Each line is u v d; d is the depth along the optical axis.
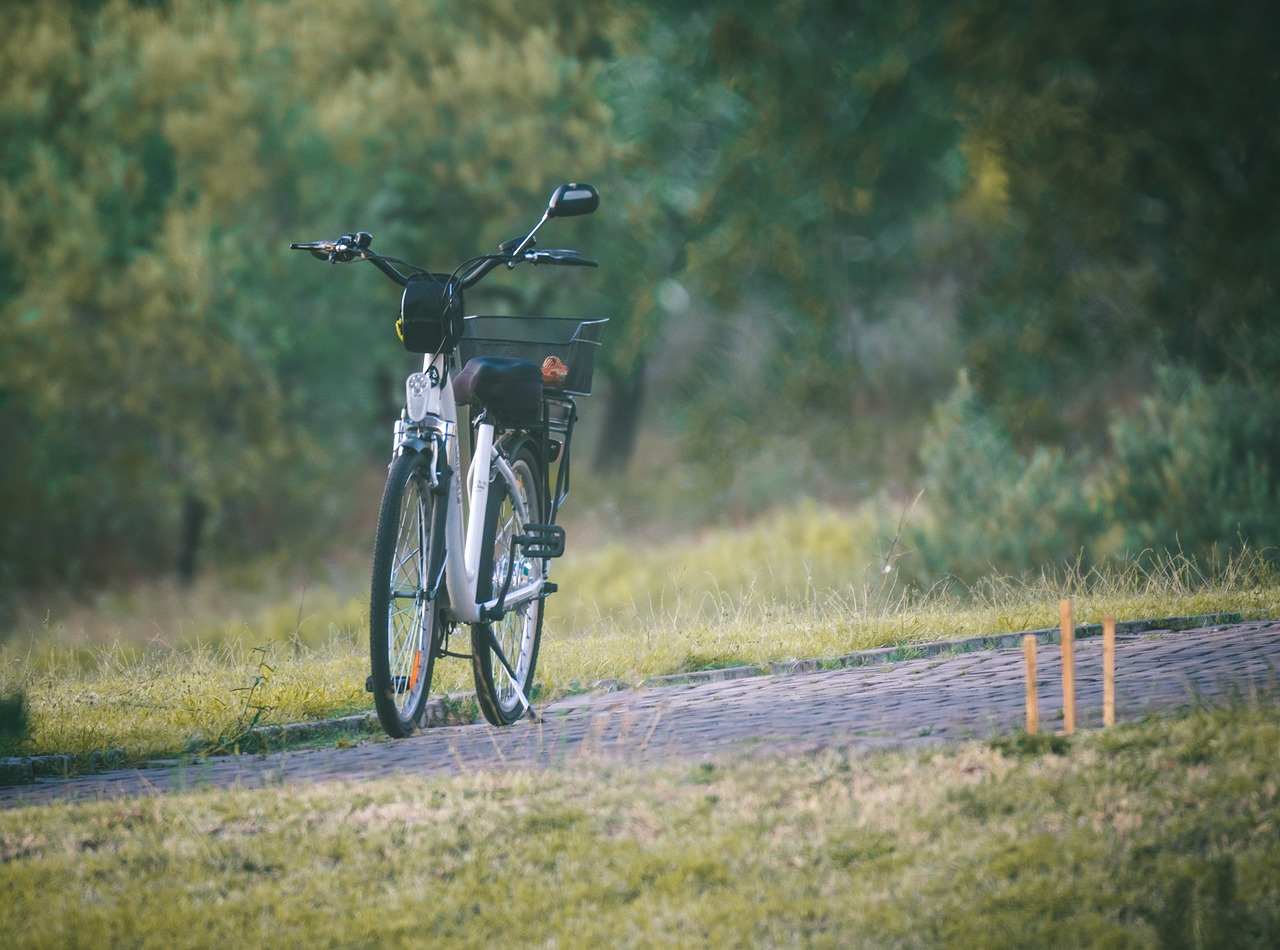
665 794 16.48
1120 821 14.50
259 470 96.31
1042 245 81.56
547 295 106.38
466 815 16.08
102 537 103.81
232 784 19.05
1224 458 46.53
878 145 88.75
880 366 105.88
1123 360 80.44
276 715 24.91
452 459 22.00
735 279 93.81
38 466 98.38
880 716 20.42
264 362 95.44
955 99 85.06
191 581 97.38
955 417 54.03
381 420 112.12
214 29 96.50
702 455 99.25
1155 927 12.83
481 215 102.19
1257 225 76.25
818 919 13.39
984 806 15.20
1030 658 17.70
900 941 12.91
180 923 13.94
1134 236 81.06
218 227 94.50
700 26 91.31
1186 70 77.62
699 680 26.81
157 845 15.69
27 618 77.81
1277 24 79.31
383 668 20.53
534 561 24.27
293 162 95.50
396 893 14.42
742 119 91.81
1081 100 80.94
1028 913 13.12
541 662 28.83
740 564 69.19
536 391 22.39
